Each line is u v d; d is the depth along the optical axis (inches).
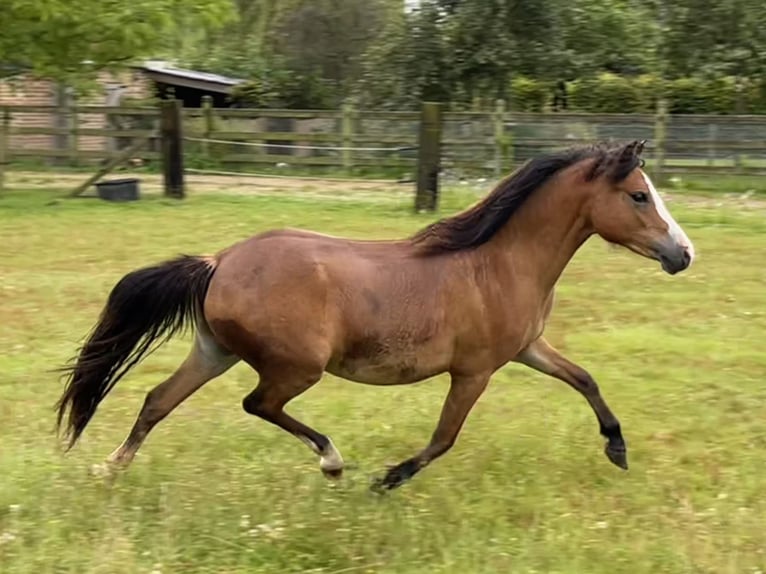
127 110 831.7
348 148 840.3
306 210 646.5
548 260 214.5
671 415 276.8
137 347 221.0
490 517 205.8
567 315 387.9
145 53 714.2
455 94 1023.0
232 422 262.1
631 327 371.9
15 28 671.1
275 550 188.4
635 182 210.8
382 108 1042.7
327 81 1180.5
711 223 621.0
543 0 988.6
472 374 211.8
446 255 209.2
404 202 690.2
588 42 1029.8
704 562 186.4
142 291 206.1
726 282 450.9
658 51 1029.8
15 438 246.1
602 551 189.8
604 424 232.4
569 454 243.9
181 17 722.2
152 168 834.2
